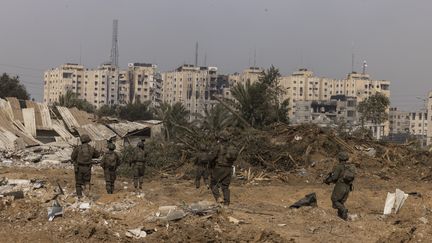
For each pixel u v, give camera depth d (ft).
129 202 45.42
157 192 65.98
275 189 73.15
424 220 45.80
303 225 42.68
